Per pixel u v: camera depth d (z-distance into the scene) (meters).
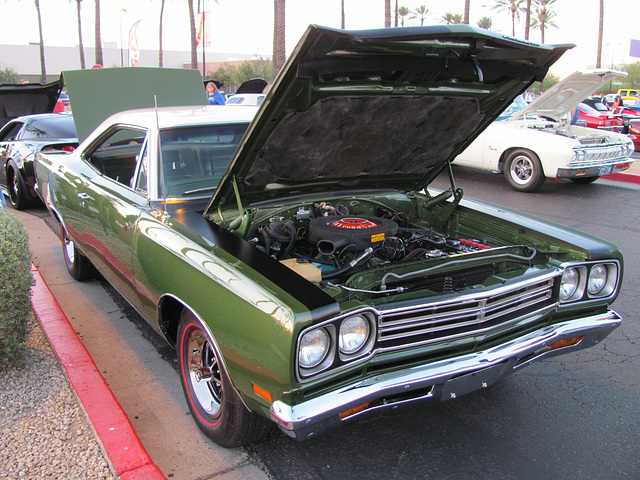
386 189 3.89
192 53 30.59
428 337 2.36
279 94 2.42
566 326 2.73
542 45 2.67
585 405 3.13
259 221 3.16
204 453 2.64
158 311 2.84
